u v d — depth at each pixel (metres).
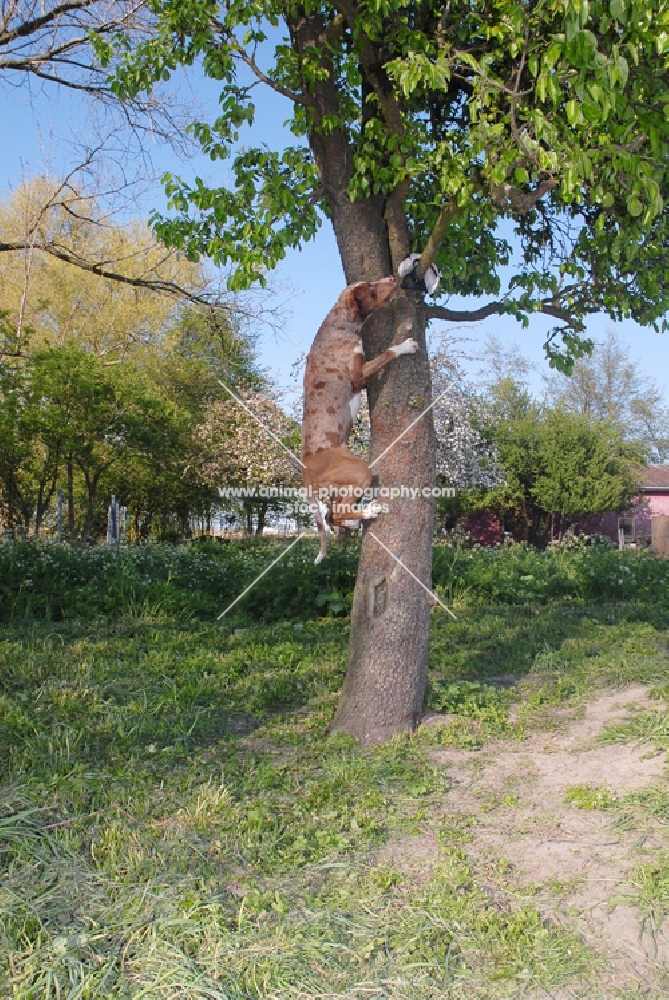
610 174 4.93
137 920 3.37
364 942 3.30
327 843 4.13
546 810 4.48
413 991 3.02
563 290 7.08
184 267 19.23
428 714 6.03
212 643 8.84
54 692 6.53
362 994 3.00
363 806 4.59
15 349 12.94
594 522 29.98
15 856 3.84
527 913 3.47
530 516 28.53
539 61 5.00
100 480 19.03
